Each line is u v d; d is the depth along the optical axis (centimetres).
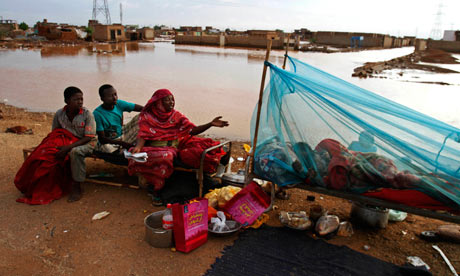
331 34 7875
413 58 4175
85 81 1566
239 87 1552
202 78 1808
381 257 350
